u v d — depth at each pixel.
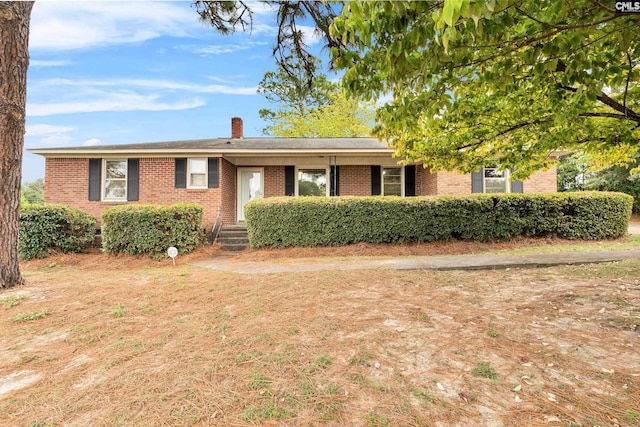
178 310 3.80
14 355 2.73
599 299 3.73
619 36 2.58
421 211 8.81
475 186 11.27
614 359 2.42
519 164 5.90
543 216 9.03
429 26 2.00
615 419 1.78
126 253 8.13
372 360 2.50
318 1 3.96
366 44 2.19
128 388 2.18
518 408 1.90
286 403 1.98
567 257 6.40
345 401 2.00
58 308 3.91
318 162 12.82
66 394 2.14
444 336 2.92
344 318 3.39
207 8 4.26
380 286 4.64
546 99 4.52
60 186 11.29
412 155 5.93
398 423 1.79
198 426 1.79
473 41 2.47
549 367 2.34
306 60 4.55
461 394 2.05
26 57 5.13
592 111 4.42
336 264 6.73
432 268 5.79
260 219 8.91
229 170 12.48
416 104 3.16
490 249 8.16
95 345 2.90
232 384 2.19
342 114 22.72
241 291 4.54
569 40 2.57
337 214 8.84
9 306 3.99
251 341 2.87
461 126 5.37
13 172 5.03
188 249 8.49
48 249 7.95
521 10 2.13
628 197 9.19
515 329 3.03
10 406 2.02
